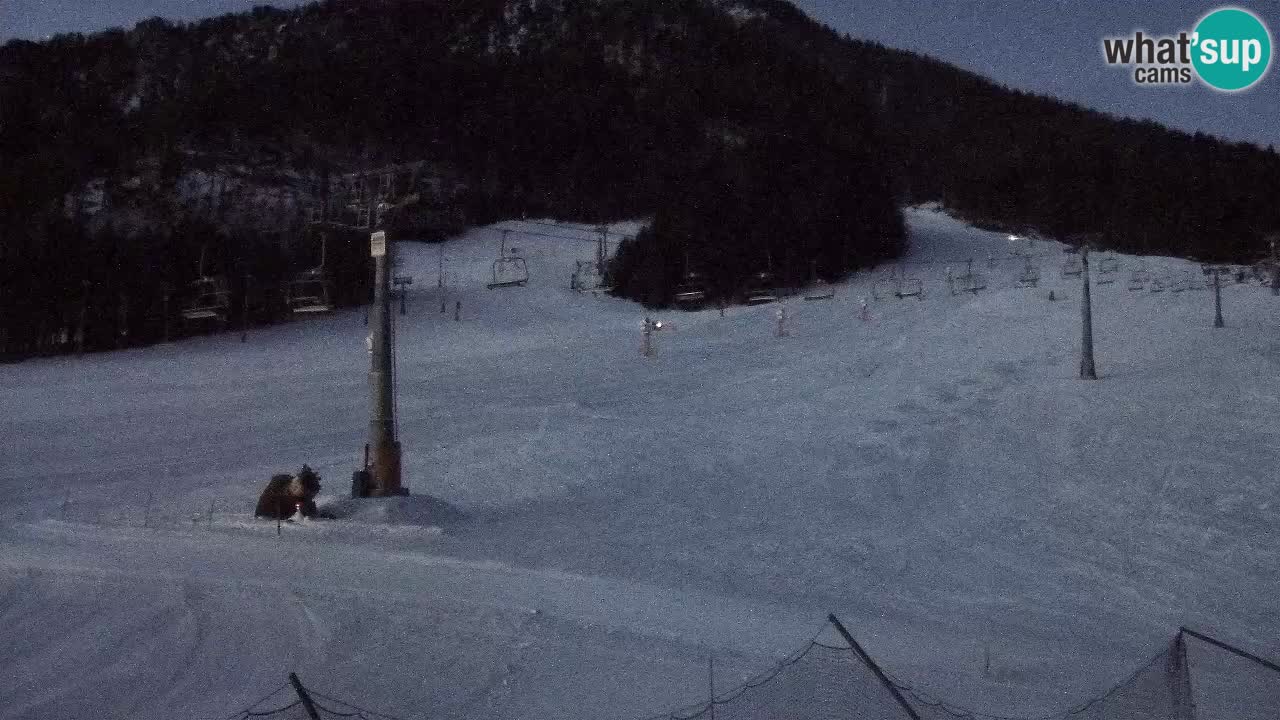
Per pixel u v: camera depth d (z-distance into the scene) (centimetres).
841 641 1159
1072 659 1177
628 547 1736
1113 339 4206
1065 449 2755
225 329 6047
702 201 7906
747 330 5650
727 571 1586
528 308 6619
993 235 9394
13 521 1938
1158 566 1773
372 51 11875
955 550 1881
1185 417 2909
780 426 3253
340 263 6425
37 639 1080
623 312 6744
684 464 2705
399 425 3472
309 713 669
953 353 4347
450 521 1945
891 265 8288
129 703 904
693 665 1029
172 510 2133
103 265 5975
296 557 1504
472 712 898
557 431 3139
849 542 1892
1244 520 2050
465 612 1198
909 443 2917
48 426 3612
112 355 5509
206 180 8606
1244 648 1285
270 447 3212
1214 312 4500
